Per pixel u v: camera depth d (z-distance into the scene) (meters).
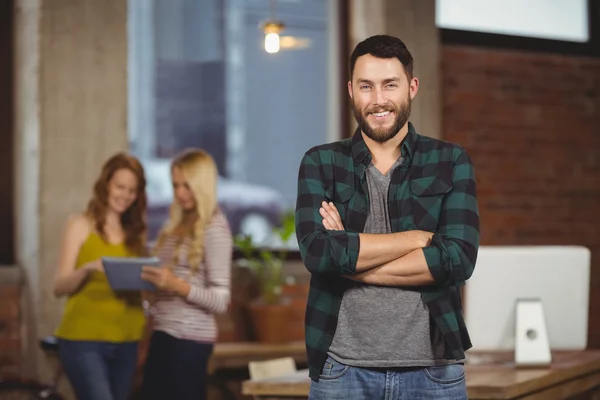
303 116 7.24
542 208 7.63
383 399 2.80
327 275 2.81
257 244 6.82
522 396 4.19
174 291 4.65
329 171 2.92
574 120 7.79
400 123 2.82
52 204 5.91
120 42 6.10
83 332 4.60
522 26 7.68
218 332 6.46
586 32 7.94
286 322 6.35
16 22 6.18
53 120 5.94
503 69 7.52
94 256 4.72
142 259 4.54
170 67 7.00
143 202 4.89
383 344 2.77
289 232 6.53
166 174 6.94
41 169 5.90
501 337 4.61
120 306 4.68
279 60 7.24
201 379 4.77
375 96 2.80
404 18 6.91
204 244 4.85
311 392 2.86
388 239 2.76
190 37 7.05
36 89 5.91
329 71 7.15
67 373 4.62
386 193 2.87
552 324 4.68
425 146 2.91
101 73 6.05
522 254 4.62
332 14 7.12
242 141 7.21
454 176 2.87
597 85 7.89
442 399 2.78
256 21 7.21
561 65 7.75
